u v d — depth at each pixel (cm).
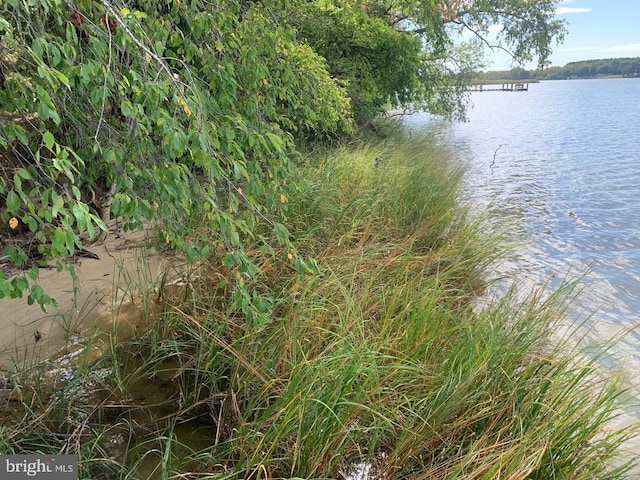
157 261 464
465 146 1689
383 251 485
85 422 247
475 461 226
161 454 240
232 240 237
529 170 1225
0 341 323
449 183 747
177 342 326
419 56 1228
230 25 299
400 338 309
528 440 229
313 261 279
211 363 306
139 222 260
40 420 247
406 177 674
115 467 233
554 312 385
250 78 325
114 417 269
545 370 294
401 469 241
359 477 238
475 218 641
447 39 1165
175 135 199
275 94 362
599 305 476
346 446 238
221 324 321
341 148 779
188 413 279
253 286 377
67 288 402
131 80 221
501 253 574
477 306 432
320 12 941
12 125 208
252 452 234
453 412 258
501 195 941
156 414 276
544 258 601
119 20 203
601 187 1018
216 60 296
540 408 262
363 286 381
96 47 206
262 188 268
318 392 239
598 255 612
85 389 287
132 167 238
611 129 2288
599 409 273
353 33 1030
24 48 199
